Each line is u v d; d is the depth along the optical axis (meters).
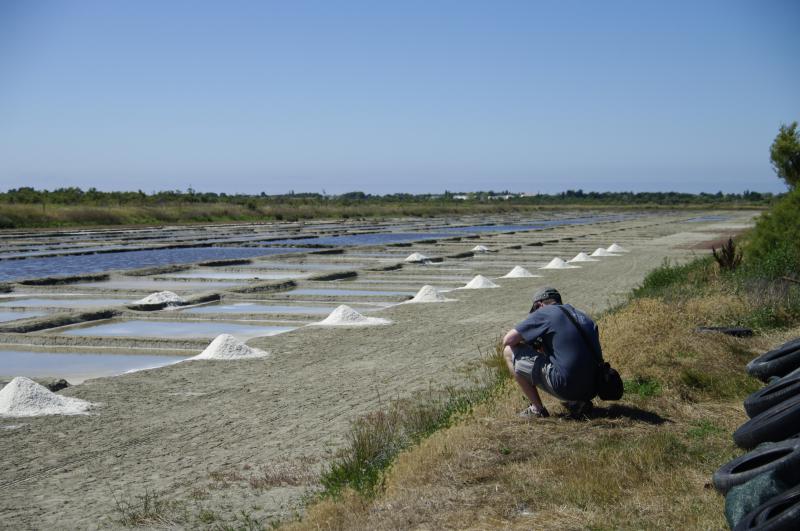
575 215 103.06
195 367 11.53
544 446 6.62
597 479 5.84
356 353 12.44
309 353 12.48
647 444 6.53
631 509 5.40
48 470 7.26
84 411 9.20
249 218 78.81
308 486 6.66
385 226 67.06
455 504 5.59
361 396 9.71
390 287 23.06
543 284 21.77
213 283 25.19
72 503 6.46
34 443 8.03
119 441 8.07
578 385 7.21
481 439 6.78
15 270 30.06
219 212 77.38
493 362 11.20
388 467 6.54
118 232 55.06
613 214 107.06
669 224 67.50
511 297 19.09
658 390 8.47
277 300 20.27
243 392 10.02
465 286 21.89
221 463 7.35
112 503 6.44
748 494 5.09
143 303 18.89
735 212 114.38
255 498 6.44
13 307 19.09
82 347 14.17
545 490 5.73
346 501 5.85
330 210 89.75
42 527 5.98
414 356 12.14
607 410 7.67
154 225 66.50
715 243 39.91
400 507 5.61
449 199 160.00
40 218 61.25
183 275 27.56
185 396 9.85
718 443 6.78
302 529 5.50
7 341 14.65
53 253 36.59
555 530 5.11
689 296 14.80
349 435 8.07
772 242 19.30
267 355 12.35
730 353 10.29
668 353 9.63
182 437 8.17
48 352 13.79
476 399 8.62
